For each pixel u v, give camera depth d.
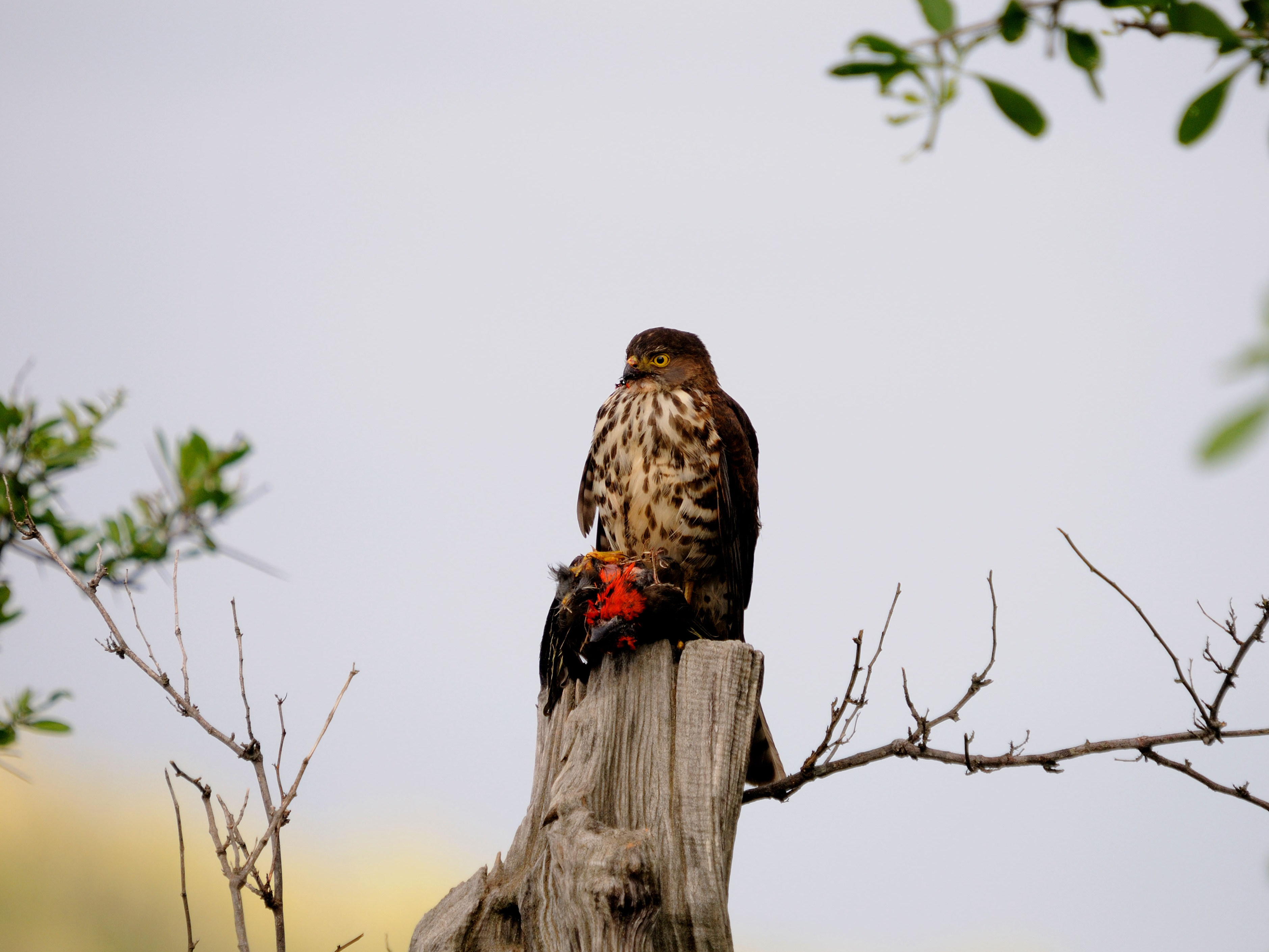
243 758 7.61
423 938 7.23
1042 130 4.73
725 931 6.99
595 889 6.54
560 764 7.64
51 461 9.59
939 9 4.82
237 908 7.10
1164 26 4.89
